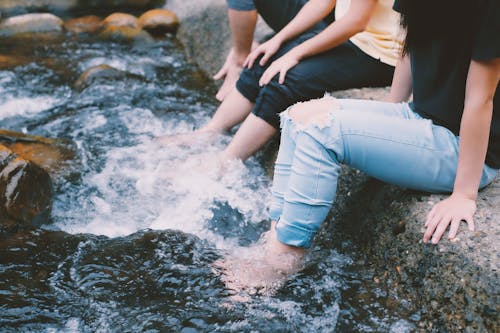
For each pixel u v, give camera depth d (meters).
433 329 1.91
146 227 2.54
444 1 1.87
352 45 2.73
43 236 2.42
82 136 3.23
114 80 3.83
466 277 1.86
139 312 2.03
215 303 2.06
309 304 2.07
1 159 2.54
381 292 2.10
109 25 4.66
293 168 2.11
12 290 2.11
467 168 1.97
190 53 4.41
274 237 2.22
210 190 2.73
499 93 1.94
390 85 2.86
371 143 2.04
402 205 2.21
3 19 4.76
